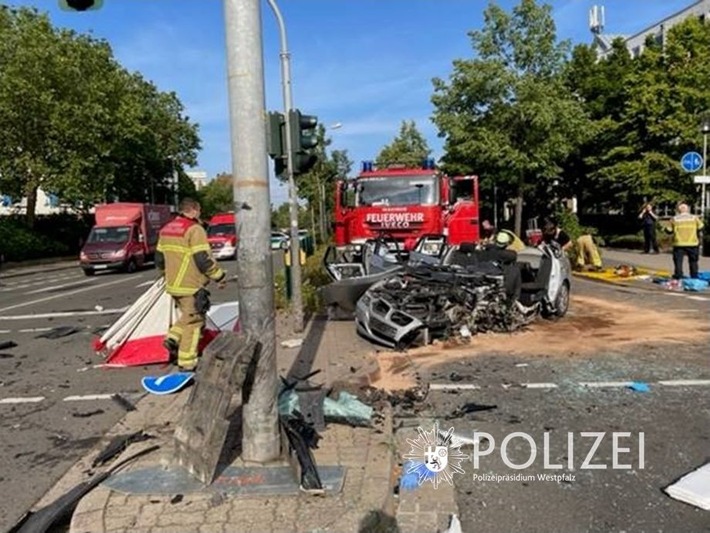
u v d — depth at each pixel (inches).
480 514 155.1
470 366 294.5
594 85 1326.3
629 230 1244.5
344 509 147.1
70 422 235.5
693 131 1029.8
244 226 166.6
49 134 1424.7
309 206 1812.3
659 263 759.1
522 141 1145.4
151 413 237.9
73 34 1583.4
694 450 190.2
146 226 1139.9
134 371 312.7
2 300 669.3
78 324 473.1
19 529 149.7
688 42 1109.1
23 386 289.4
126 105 1651.1
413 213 600.1
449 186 629.0
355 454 178.7
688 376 269.4
